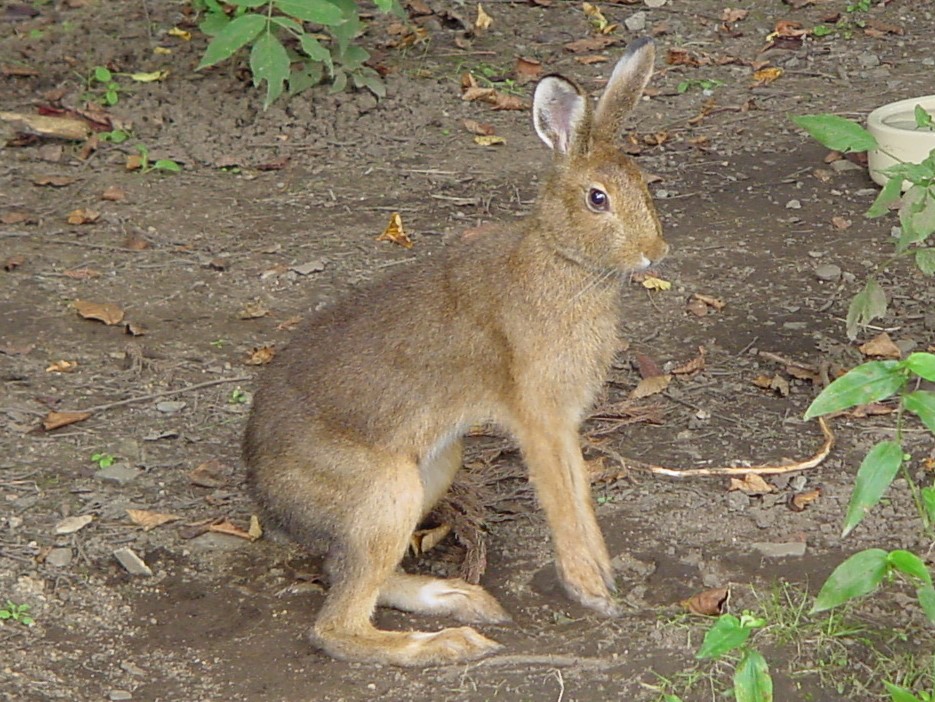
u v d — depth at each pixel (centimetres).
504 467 1062
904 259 1328
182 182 1525
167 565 943
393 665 835
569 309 879
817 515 970
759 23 1903
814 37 1855
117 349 1212
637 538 955
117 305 1280
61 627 879
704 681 805
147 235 1412
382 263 1354
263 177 1538
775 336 1217
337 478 860
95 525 979
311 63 1673
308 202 1481
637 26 1897
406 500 863
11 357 1193
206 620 889
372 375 879
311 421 875
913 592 871
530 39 1872
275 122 1639
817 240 1380
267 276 1332
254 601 909
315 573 937
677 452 1059
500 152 1590
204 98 1680
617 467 1039
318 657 849
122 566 938
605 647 842
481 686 812
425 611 895
